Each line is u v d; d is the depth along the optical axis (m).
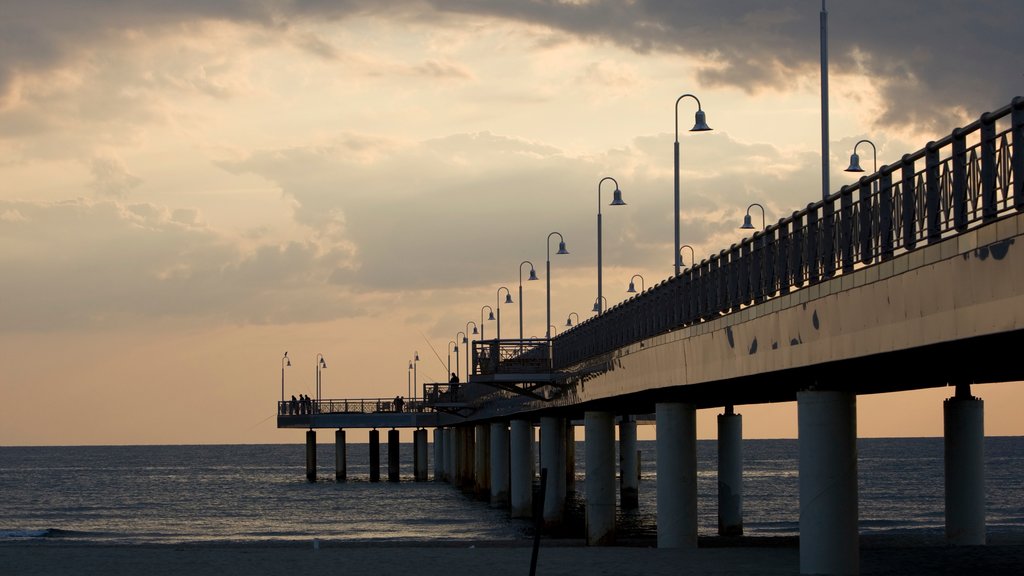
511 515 83.88
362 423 148.75
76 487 159.62
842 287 25.92
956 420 39.53
